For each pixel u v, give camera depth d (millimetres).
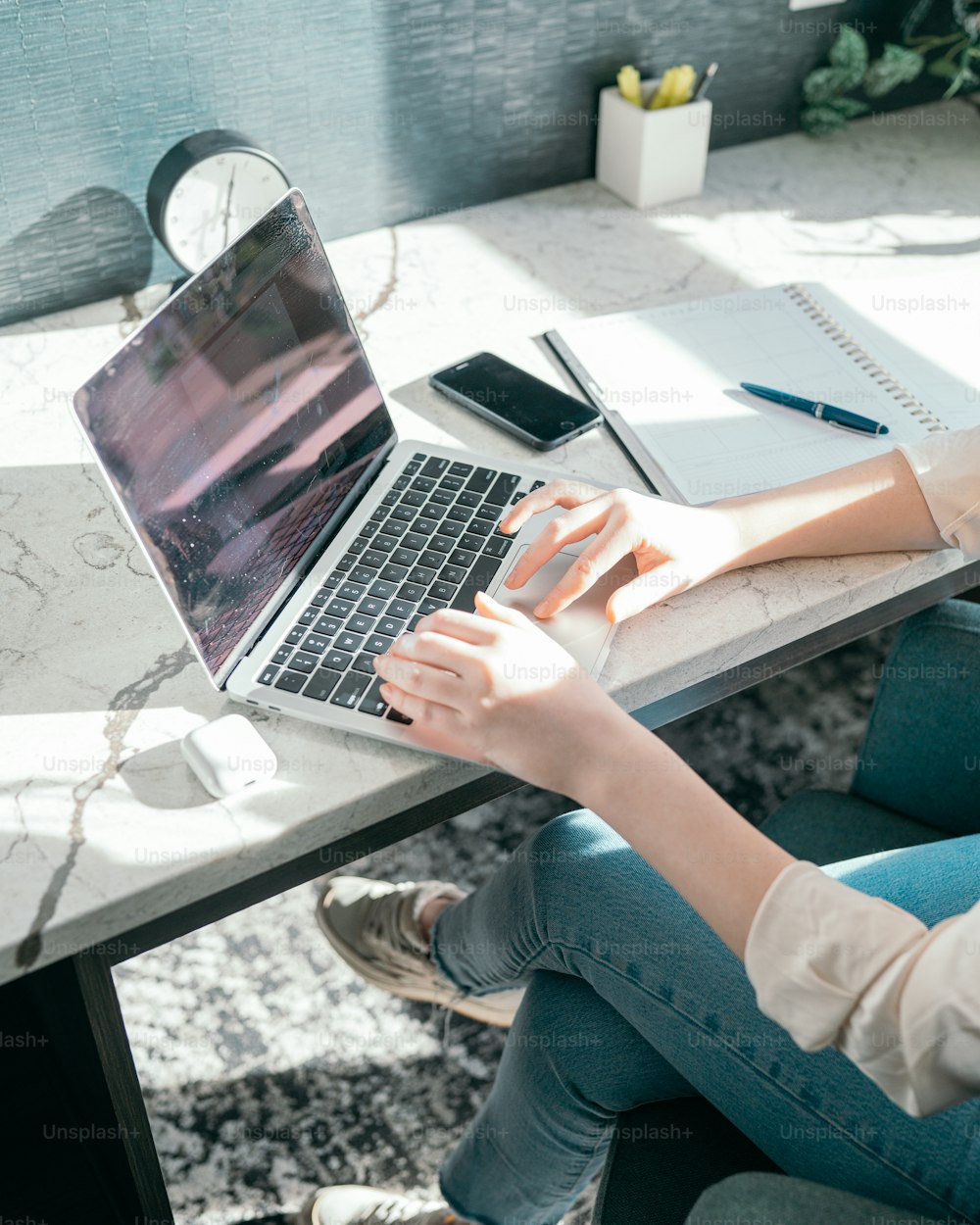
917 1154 763
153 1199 1014
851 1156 792
